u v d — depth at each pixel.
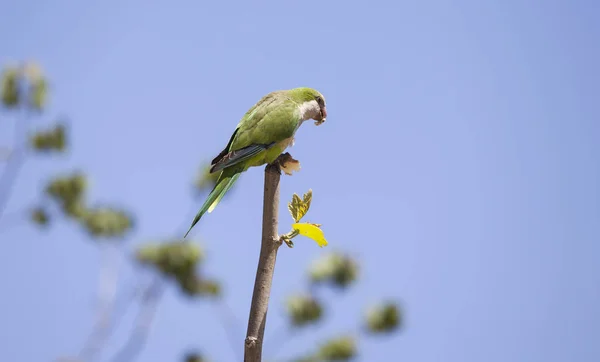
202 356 12.91
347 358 11.70
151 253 14.89
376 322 11.84
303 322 11.84
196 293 14.55
